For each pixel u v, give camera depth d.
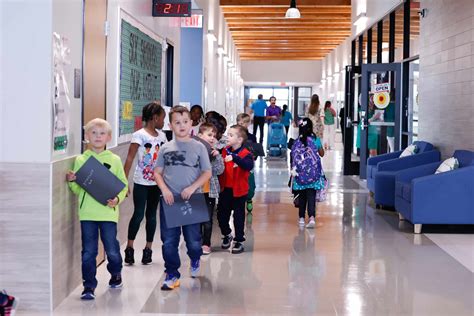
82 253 4.83
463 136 8.61
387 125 13.23
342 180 13.45
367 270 5.84
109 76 6.19
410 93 12.21
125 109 6.80
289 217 8.74
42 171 4.41
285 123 21.41
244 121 8.02
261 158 18.89
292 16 12.80
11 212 4.44
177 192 5.11
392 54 13.13
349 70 14.91
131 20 7.06
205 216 5.16
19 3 4.38
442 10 9.59
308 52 31.78
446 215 7.55
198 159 5.15
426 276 5.64
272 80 36.66
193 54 14.01
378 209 9.48
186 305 4.72
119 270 5.09
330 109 23.11
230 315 4.51
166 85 9.80
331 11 19.00
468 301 4.89
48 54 4.39
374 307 4.73
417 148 10.30
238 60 32.75
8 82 4.41
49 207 4.43
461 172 7.52
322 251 6.63
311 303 4.81
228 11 19.41
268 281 5.43
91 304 4.70
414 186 7.56
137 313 4.52
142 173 5.85
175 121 5.12
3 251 4.46
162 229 5.23
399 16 12.54
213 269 5.83
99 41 5.75
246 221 8.42
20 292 4.49
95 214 4.81
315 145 8.05
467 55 8.45
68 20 4.79
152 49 8.29
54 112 4.48
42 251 4.45
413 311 4.64
